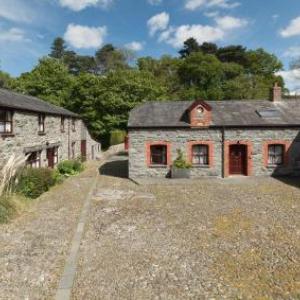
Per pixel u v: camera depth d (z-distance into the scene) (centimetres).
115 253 729
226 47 5972
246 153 1836
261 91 4497
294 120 1839
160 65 5991
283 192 1362
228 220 962
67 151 2430
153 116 1920
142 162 1833
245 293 550
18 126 1543
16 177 1278
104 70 7075
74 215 1038
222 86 4716
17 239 820
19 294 560
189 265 662
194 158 1855
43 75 4184
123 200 1260
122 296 550
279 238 804
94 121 3659
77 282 600
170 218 997
